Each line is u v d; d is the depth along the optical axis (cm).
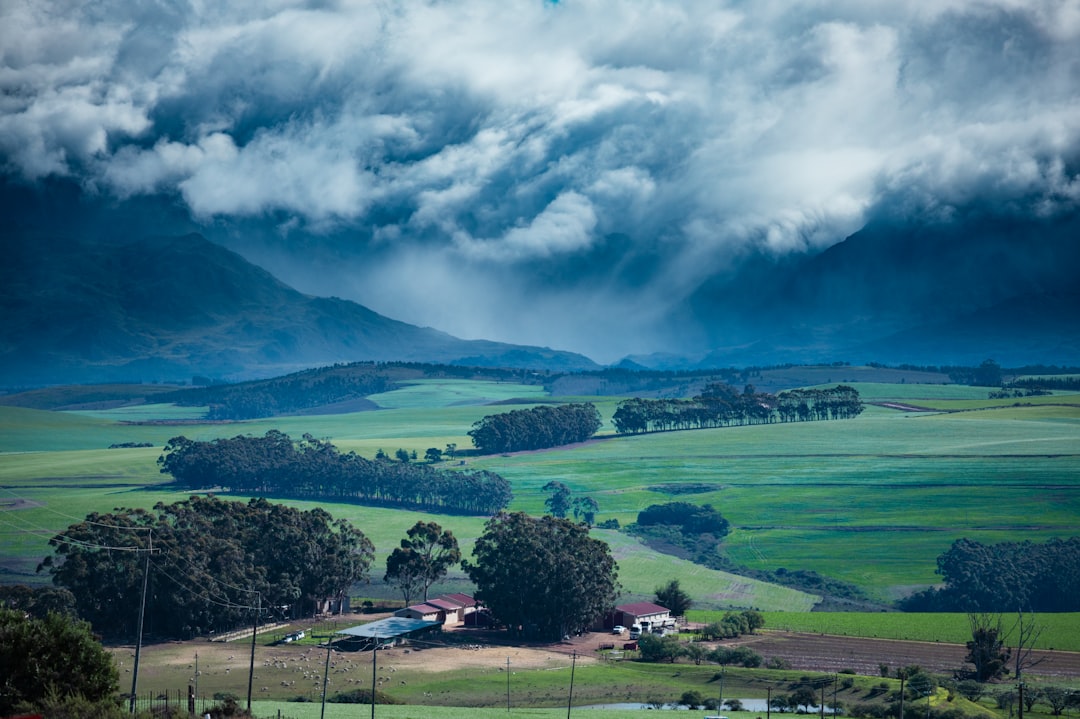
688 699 10331
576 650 13900
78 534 13762
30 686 5556
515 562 15000
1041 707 10600
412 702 10188
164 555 13762
